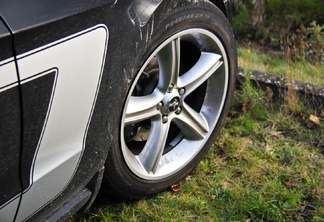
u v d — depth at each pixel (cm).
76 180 155
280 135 277
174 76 192
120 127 173
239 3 469
